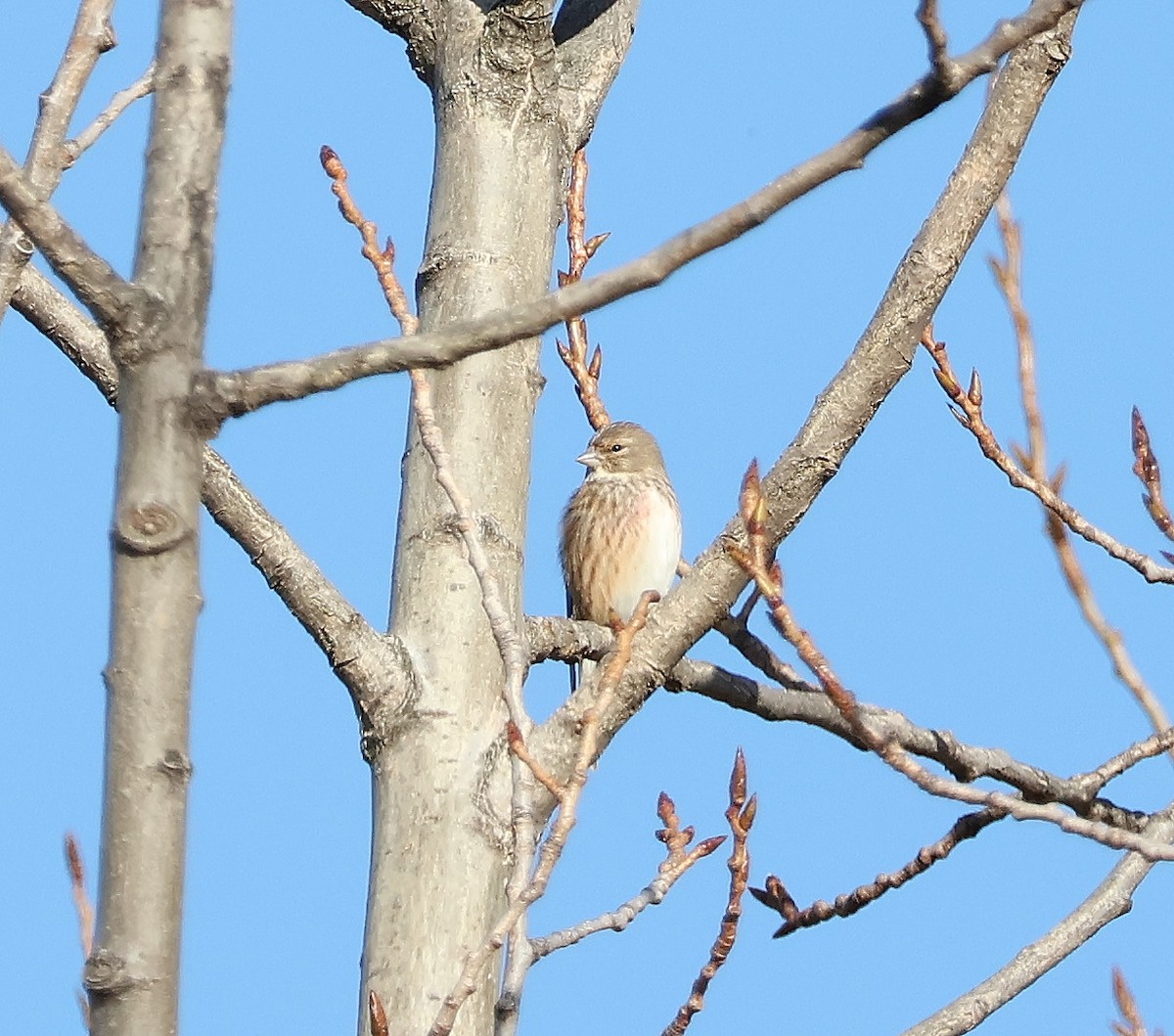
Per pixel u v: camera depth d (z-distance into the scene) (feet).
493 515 35.24
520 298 36.91
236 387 18.74
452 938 31.91
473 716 33.53
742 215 19.34
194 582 18.52
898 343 30.60
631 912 31.22
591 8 41.52
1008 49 19.71
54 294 35.14
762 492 30.68
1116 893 36.88
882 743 27.58
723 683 37.70
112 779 18.20
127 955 17.95
